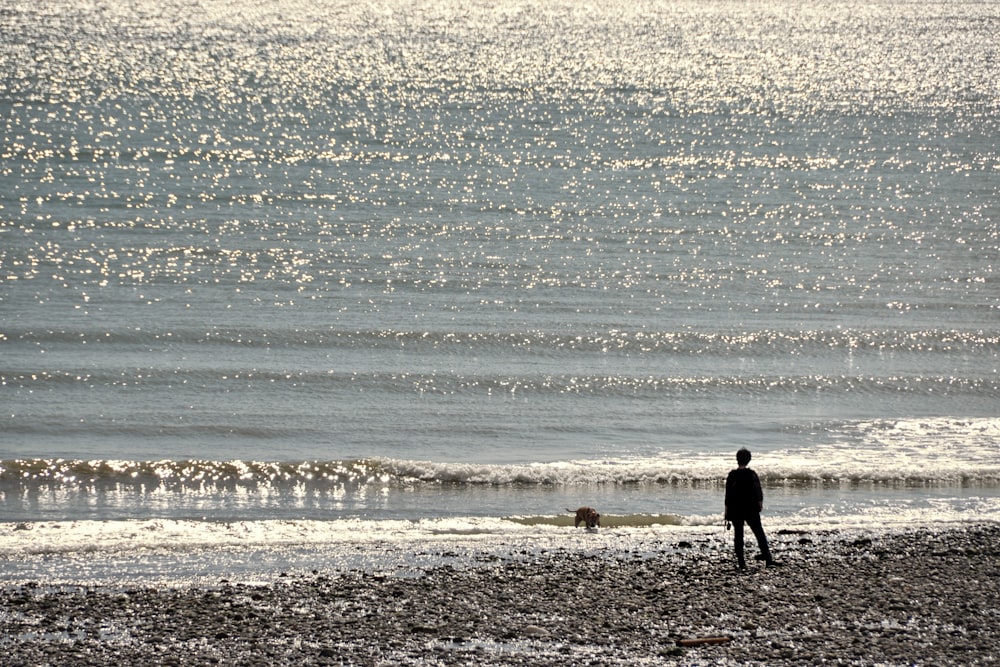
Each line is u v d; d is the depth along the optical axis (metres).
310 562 66.62
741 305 147.25
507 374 117.19
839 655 53.34
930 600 60.88
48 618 55.97
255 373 115.25
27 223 179.38
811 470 89.69
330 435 98.56
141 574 63.84
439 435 99.38
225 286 149.50
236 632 54.69
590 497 84.06
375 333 130.38
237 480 86.31
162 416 102.31
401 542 71.12
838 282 159.62
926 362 125.50
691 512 80.62
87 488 83.81
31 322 130.75
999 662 52.94
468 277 157.12
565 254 171.75
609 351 126.88
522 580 63.19
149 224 182.50
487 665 51.50
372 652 52.66
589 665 51.75
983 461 93.94
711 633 55.88
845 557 68.31
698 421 104.62
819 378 118.44
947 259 174.25
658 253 174.25
